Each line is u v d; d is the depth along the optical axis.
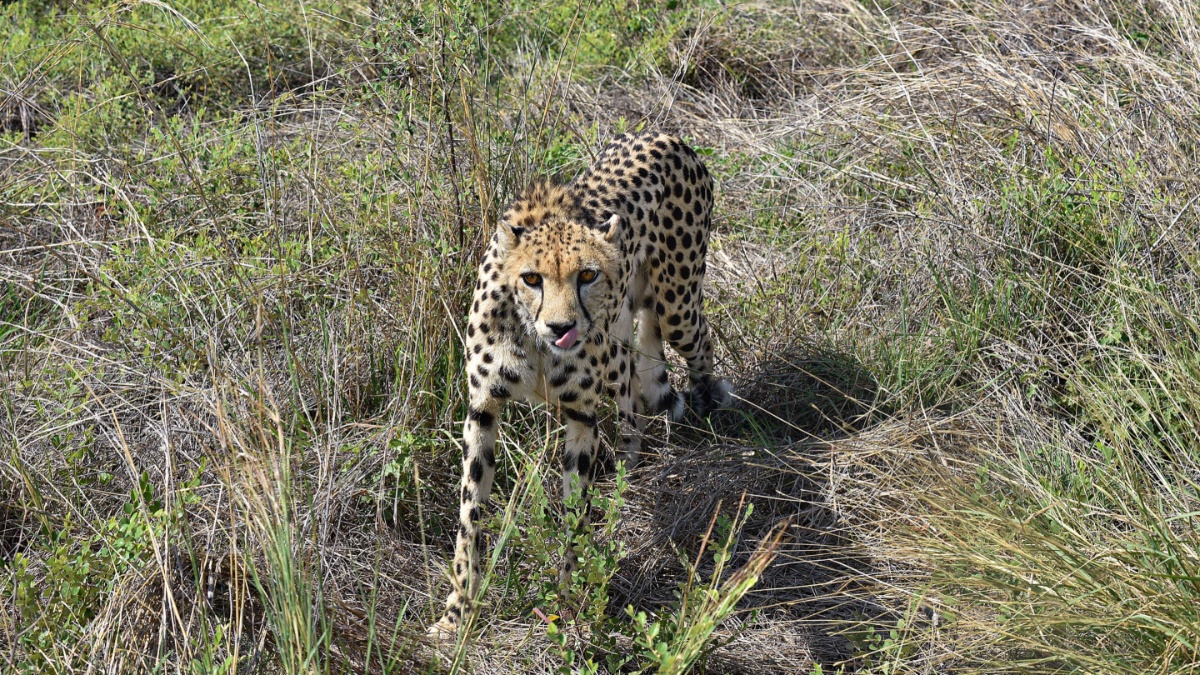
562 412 9.97
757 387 12.44
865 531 10.19
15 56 15.88
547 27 18.73
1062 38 16.50
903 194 14.72
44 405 10.66
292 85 17.56
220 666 7.48
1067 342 12.18
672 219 11.65
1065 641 8.23
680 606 9.12
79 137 14.21
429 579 9.23
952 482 9.50
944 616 8.72
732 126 17.00
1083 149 13.81
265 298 11.47
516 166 12.39
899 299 13.10
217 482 9.58
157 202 12.73
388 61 12.43
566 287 9.16
